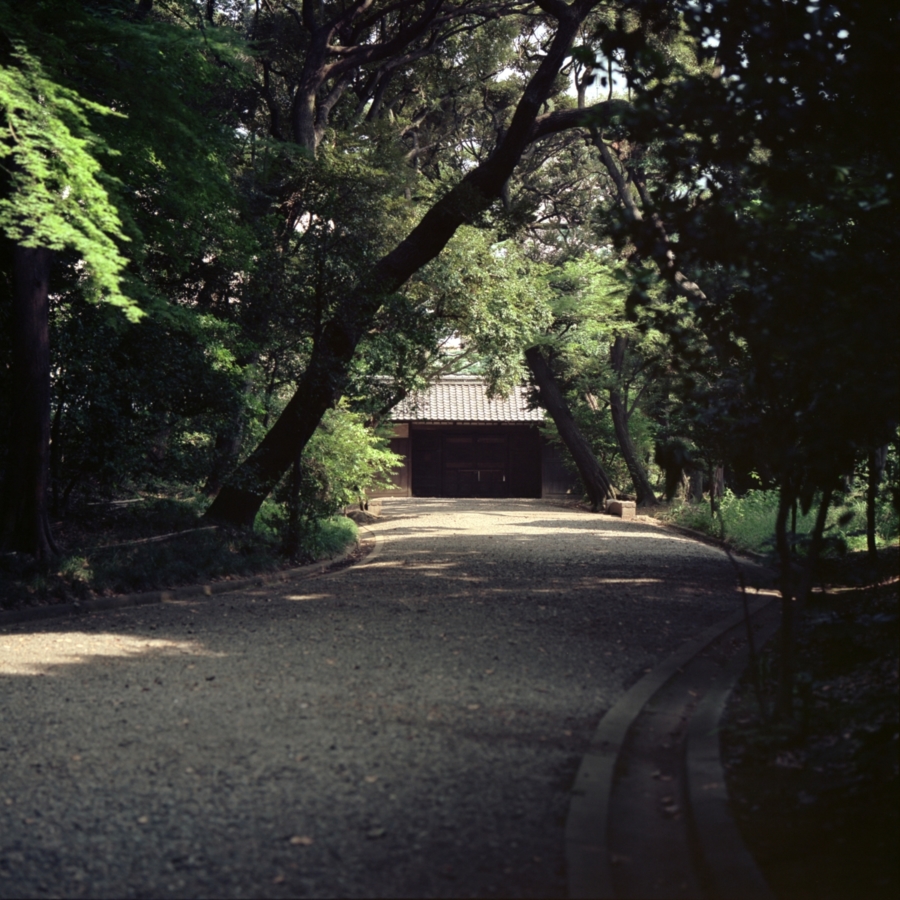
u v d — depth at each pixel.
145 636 9.52
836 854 4.13
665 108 5.71
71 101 11.30
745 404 6.60
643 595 12.35
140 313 10.91
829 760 4.83
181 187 14.88
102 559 13.55
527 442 44.03
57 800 4.90
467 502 39.22
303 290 16.92
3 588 11.55
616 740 5.84
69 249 14.34
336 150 17.23
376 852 4.23
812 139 5.90
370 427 29.25
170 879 4.00
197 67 15.25
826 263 5.93
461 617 10.38
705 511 25.94
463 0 26.06
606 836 4.38
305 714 6.41
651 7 6.21
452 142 32.59
